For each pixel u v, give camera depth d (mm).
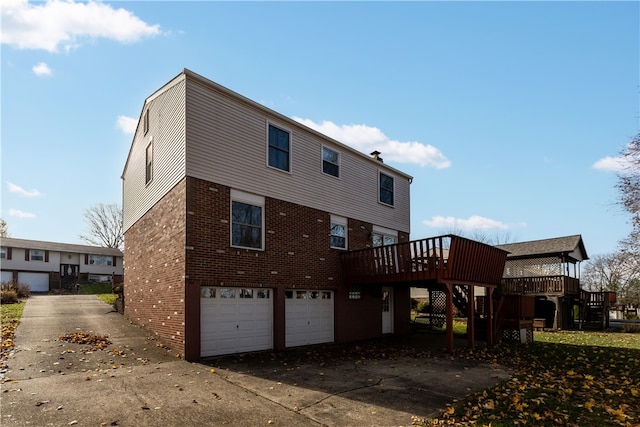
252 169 13156
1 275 37844
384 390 8047
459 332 19453
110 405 6684
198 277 11133
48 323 14594
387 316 18641
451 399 7430
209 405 6871
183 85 11805
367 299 17281
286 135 14680
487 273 15258
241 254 12398
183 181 11398
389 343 15586
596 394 7773
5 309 18516
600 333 21969
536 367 10586
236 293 12289
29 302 23016
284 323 13500
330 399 7359
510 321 15984
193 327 10781
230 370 9633
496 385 8492
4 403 6637
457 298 17859
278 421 6184
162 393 7453
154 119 14398
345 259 16094
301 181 14961
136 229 16438
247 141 13125
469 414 6496
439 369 10227
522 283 26625
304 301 14570
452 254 12938
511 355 12688
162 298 12398
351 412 6645
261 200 13336
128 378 8398
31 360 9406
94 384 7863
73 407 6531
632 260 16859
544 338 18531
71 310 18969
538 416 6273
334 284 15781
